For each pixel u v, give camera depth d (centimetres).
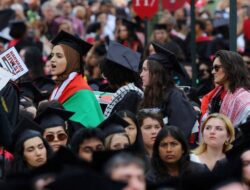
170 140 2639
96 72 4159
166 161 2647
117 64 3203
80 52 3203
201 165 2675
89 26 5288
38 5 5894
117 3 6400
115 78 3212
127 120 2739
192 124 2969
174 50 3831
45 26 5128
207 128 2772
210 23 5169
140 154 2259
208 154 2767
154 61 3011
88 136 2480
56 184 1927
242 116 2950
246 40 4878
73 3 6212
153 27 4772
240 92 2975
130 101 3098
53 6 5319
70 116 2880
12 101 2953
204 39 4781
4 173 2614
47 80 3884
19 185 2000
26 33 4772
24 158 2545
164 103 2994
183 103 2991
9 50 3120
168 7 4428
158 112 2864
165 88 3006
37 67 3984
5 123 2695
